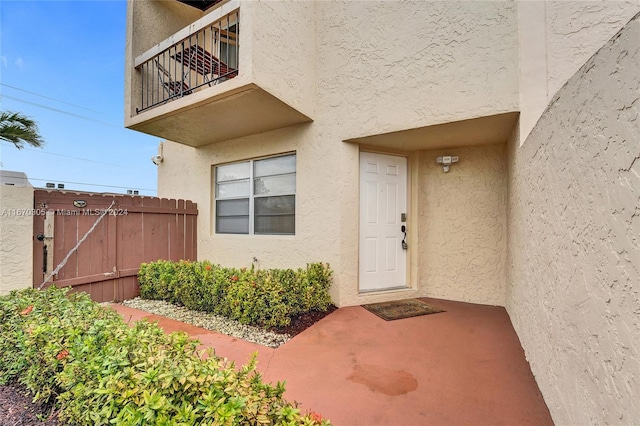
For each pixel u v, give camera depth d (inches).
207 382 61.4
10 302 124.7
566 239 75.9
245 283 169.3
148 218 246.2
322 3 211.8
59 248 189.6
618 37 51.8
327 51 209.0
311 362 123.3
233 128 229.6
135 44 223.1
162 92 239.6
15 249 164.2
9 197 163.0
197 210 288.0
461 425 85.7
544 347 95.7
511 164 170.9
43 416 83.7
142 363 70.9
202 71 215.9
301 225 218.8
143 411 56.2
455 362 123.0
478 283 209.0
